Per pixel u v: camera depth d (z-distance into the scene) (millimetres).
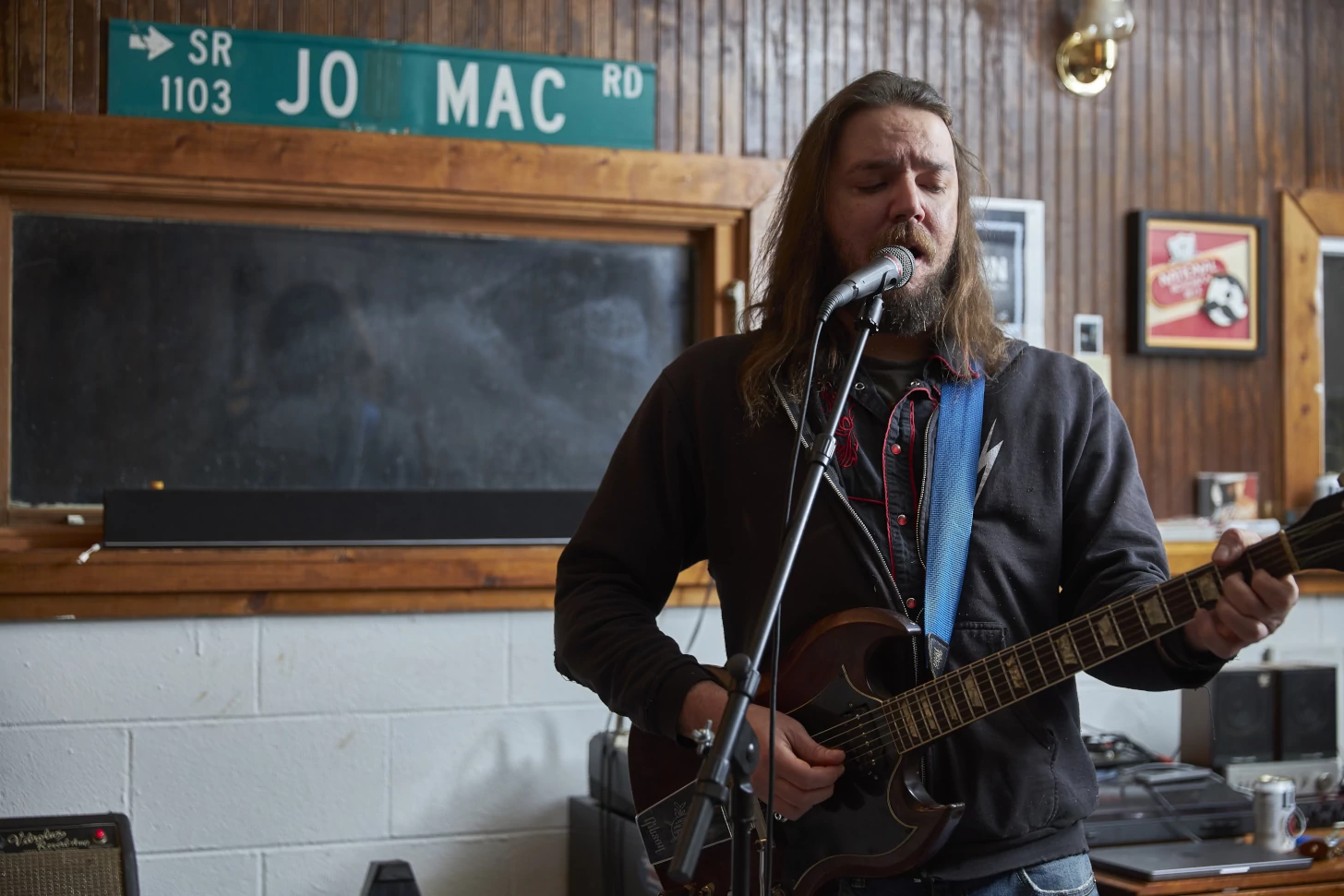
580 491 2850
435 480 2857
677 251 3033
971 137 3135
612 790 2566
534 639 2805
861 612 1472
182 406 2740
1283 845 2453
